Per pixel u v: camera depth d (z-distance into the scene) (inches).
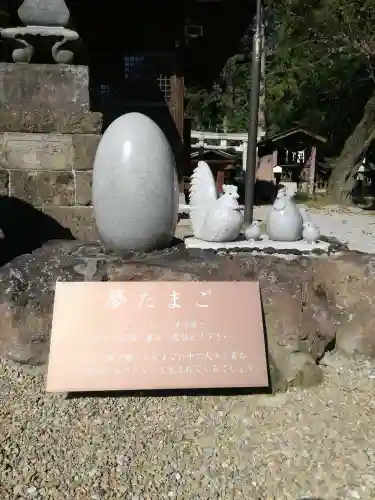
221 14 459.2
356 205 603.8
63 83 241.0
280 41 679.1
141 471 119.6
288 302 157.2
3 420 133.3
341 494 113.7
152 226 170.4
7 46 257.3
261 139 729.6
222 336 146.9
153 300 147.6
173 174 174.6
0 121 230.4
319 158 744.3
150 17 465.7
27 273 166.7
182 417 137.6
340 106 711.1
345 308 168.9
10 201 234.7
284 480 117.9
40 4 244.2
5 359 157.8
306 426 134.2
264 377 144.5
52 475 116.9
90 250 183.5
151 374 140.9
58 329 142.8
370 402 142.9
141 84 482.0
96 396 143.8
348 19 540.1
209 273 159.9
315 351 158.2
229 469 121.0
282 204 183.9
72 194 239.5
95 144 238.4
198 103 1179.9
